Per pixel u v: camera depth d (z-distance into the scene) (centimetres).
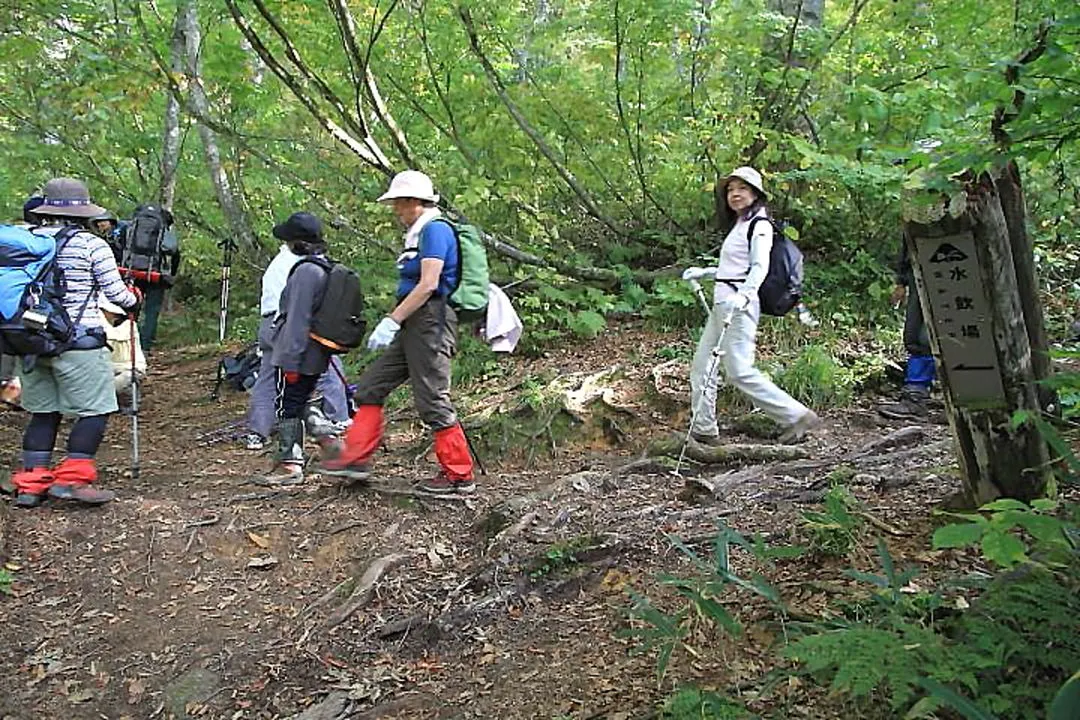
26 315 477
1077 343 638
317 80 796
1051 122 318
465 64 952
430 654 376
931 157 344
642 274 938
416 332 509
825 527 386
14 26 802
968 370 368
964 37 700
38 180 1380
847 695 281
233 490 557
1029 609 256
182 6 840
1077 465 301
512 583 409
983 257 349
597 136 975
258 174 1267
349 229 1009
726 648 331
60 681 379
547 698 331
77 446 504
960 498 404
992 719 217
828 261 928
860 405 682
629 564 413
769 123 891
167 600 433
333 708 345
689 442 577
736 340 568
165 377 1022
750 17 838
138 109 884
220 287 1506
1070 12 331
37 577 441
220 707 358
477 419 666
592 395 674
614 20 869
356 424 531
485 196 838
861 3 880
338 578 450
